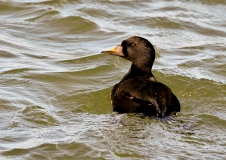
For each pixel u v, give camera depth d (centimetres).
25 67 1520
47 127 1214
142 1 2011
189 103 1356
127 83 1259
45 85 1427
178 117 1254
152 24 1855
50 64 1560
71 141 1150
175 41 1752
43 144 1145
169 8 1978
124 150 1111
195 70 1551
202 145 1135
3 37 1717
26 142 1154
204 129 1205
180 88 1438
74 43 1712
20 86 1414
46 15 1856
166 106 1216
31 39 1727
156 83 1260
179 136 1162
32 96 1367
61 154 1116
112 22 1858
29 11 1884
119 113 1232
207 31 1833
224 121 1254
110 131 1180
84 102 1353
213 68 1570
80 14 1877
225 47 1719
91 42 1722
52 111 1292
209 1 2042
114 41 1723
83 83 1457
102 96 1387
